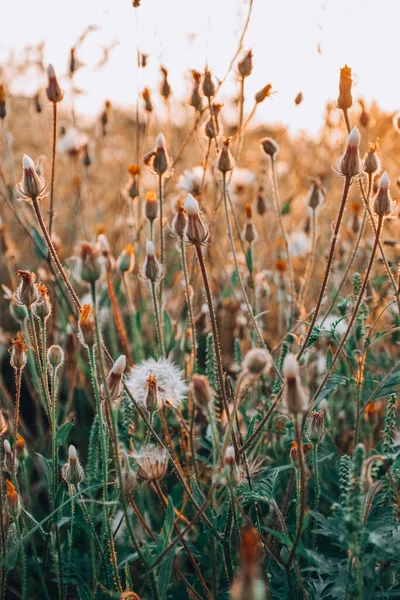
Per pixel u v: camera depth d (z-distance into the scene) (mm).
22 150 1026
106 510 429
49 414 463
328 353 452
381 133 724
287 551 432
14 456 457
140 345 608
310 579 433
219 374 426
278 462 530
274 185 594
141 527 508
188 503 519
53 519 459
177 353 667
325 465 533
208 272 667
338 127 727
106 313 654
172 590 479
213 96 565
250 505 472
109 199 1005
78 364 613
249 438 448
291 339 573
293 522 498
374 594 397
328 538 485
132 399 426
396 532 387
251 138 874
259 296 643
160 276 519
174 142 870
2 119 677
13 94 899
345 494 407
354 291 513
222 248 793
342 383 463
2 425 449
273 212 890
